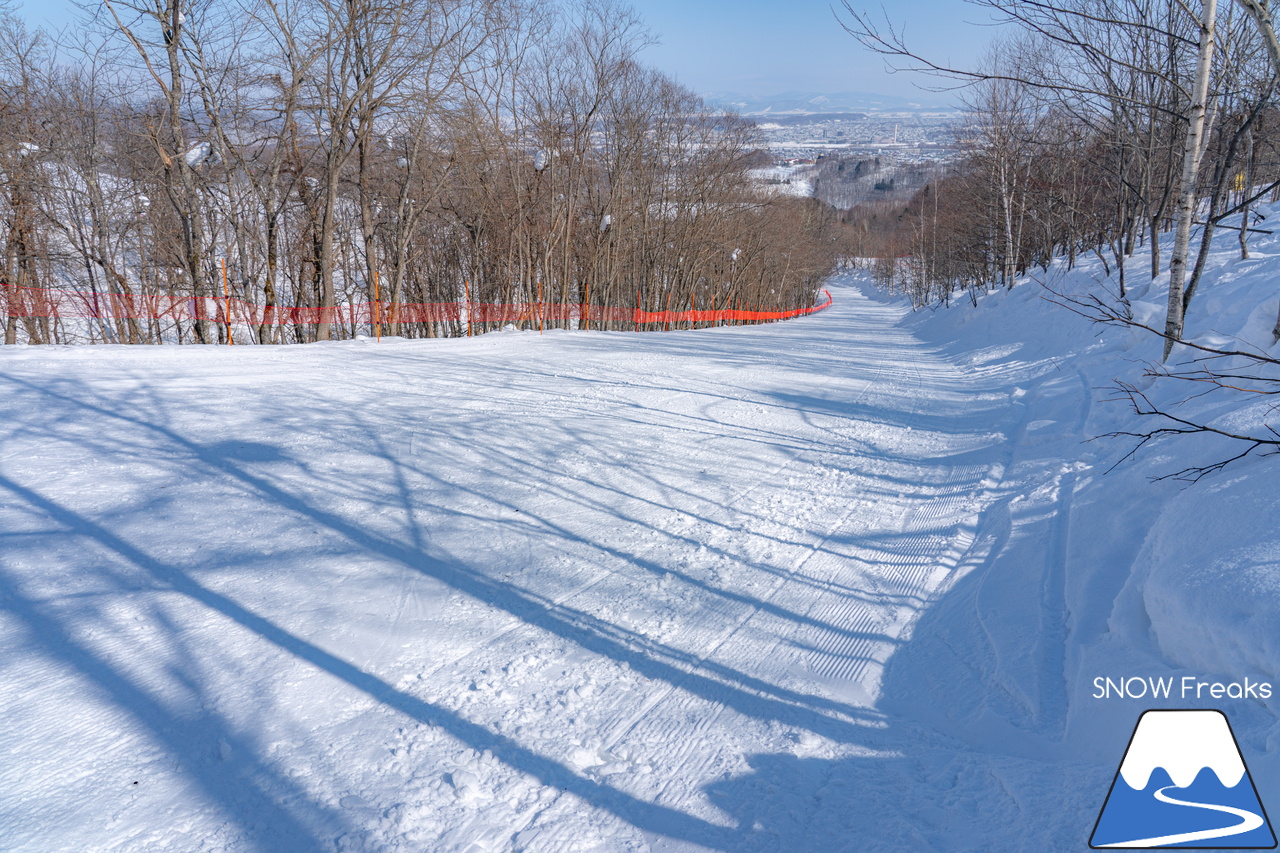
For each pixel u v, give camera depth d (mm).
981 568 5125
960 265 45688
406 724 3352
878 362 17375
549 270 28625
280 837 2623
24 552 4887
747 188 43969
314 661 3857
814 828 2670
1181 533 3715
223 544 5238
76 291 23453
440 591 4770
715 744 3254
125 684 3570
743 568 5305
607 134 32188
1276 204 20094
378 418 8914
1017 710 3416
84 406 8641
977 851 2424
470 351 16359
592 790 2926
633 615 4562
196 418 8438
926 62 5086
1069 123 16047
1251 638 2723
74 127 22812
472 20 20719
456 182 26391
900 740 3289
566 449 8117
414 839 2625
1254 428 4535
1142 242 20531
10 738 3133
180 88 18031
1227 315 8938
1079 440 7090
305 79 19172
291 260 27047
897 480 7379
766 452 8438
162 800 2805
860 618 4547
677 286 44375
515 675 3818
